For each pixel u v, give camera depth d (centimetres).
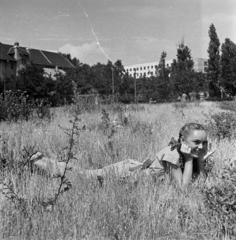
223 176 313
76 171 421
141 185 364
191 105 2000
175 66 5600
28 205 316
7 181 389
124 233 270
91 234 271
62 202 325
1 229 276
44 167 443
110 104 1642
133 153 557
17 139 645
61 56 8512
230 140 616
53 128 844
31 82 3888
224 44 5762
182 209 303
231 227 270
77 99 1166
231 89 5641
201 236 274
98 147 602
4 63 6341
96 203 322
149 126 812
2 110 1182
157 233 277
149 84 4375
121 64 4772
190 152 358
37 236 269
